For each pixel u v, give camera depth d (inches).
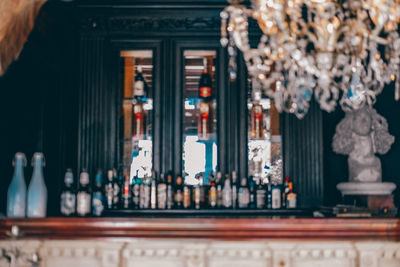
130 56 154.9
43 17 135.3
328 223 121.6
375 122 152.9
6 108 122.6
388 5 114.0
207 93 153.1
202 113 152.9
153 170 148.9
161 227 121.0
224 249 120.8
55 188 141.7
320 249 121.3
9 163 127.0
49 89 139.3
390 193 145.8
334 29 117.3
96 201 139.4
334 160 158.9
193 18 152.3
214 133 152.2
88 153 149.2
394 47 122.8
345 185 146.1
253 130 152.6
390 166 158.4
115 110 150.4
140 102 153.7
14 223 121.5
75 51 150.8
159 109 150.3
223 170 149.3
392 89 160.2
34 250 120.9
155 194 147.6
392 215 134.3
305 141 151.3
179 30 152.1
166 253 120.8
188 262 120.2
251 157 151.7
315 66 129.3
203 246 120.4
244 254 120.7
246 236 120.7
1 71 115.1
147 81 154.6
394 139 155.6
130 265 120.9
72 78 149.3
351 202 146.6
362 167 146.7
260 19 121.6
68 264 121.0
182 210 145.3
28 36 127.0
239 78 151.1
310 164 150.7
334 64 129.7
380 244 122.1
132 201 150.0
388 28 119.3
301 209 147.2
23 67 128.0
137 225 121.0
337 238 121.6
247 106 151.1
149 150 151.7
